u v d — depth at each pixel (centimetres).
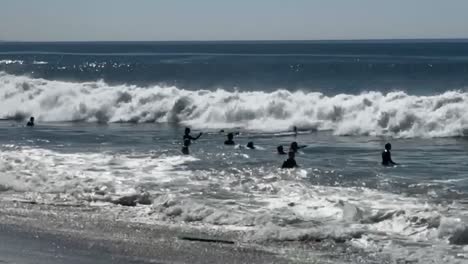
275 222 1448
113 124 3781
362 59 13150
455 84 6656
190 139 2911
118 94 4094
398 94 3428
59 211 1588
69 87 4322
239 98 3819
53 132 3300
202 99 3891
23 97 4378
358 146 2781
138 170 2108
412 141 2955
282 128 3450
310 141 2966
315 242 1322
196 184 1889
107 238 1373
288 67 9181
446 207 1602
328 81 7062
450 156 2480
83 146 2712
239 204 1628
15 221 1508
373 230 1401
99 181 1881
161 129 3478
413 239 1335
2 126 3653
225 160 2333
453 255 1230
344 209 1516
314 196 1728
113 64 11619
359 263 1195
